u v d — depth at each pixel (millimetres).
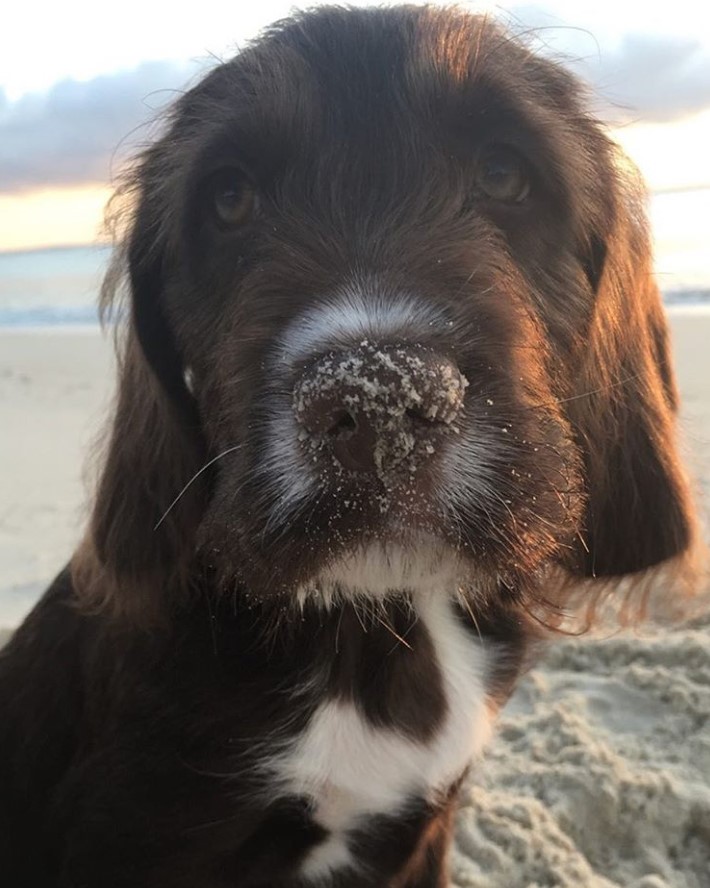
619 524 235
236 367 170
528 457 162
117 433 230
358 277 161
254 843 206
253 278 177
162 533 211
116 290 237
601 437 227
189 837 197
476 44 196
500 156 193
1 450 664
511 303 176
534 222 198
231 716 194
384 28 197
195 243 202
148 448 221
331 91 187
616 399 232
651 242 246
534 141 194
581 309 212
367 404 139
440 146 186
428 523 152
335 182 180
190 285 204
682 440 261
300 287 166
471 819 275
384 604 200
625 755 297
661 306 255
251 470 159
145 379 224
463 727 219
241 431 165
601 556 235
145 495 218
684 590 257
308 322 157
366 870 219
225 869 205
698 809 273
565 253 206
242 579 167
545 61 224
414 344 146
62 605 233
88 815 197
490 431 156
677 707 317
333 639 199
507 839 268
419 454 145
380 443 141
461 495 152
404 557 156
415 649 211
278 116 187
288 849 209
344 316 153
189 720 193
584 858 265
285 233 178
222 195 196
